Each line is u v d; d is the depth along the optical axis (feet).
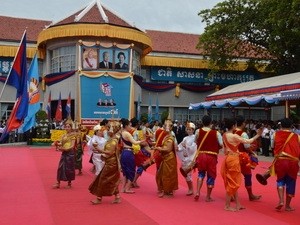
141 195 24.64
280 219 18.81
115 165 21.81
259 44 91.30
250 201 23.17
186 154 24.67
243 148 23.12
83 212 19.72
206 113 96.99
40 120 70.90
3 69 86.33
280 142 20.58
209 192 22.82
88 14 80.43
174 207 21.18
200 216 19.21
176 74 95.30
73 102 78.48
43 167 37.73
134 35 78.38
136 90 82.48
